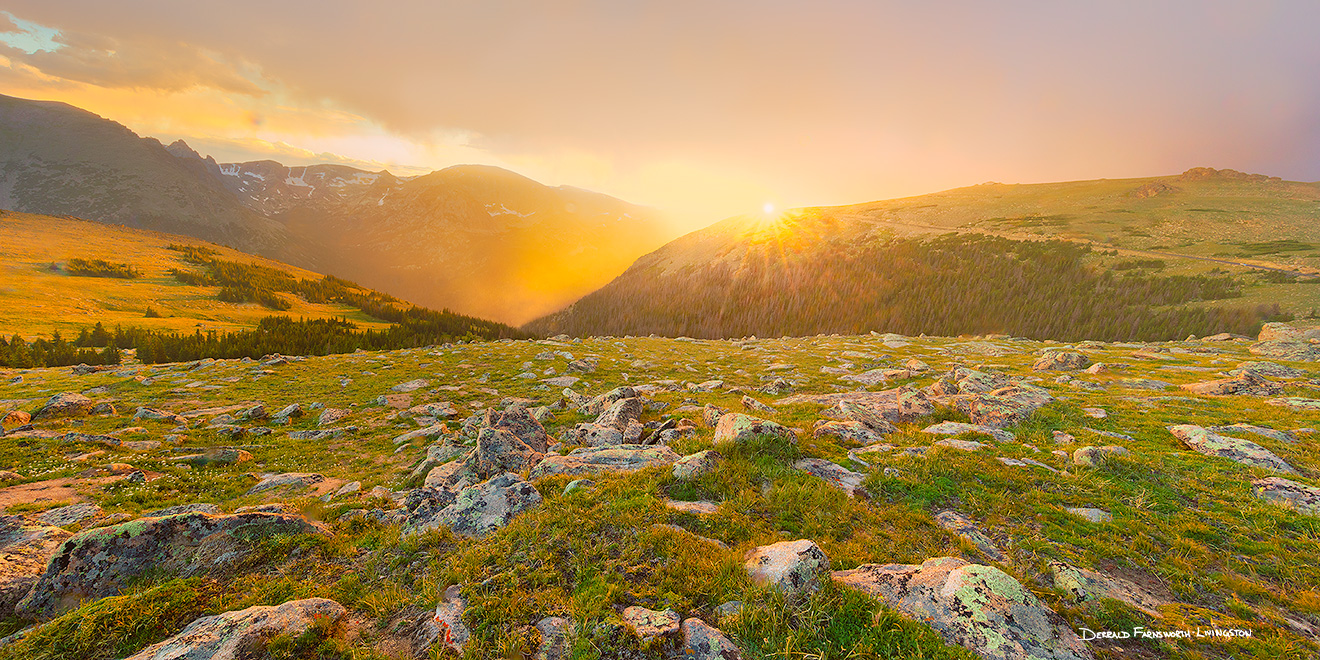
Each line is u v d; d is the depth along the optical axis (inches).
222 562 383.2
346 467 901.2
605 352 2262.6
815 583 302.2
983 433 665.0
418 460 911.0
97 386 1624.0
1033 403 810.2
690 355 2199.8
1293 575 344.5
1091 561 366.3
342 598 336.5
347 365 2010.3
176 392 1526.8
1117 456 544.4
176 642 270.2
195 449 928.9
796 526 407.5
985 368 1445.6
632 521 392.5
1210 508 444.1
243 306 5649.6
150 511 594.6
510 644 272.2
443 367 1966.0
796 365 1744.6
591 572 332.5
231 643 267.4
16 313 3823.8
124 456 853.8
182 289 5821.9
